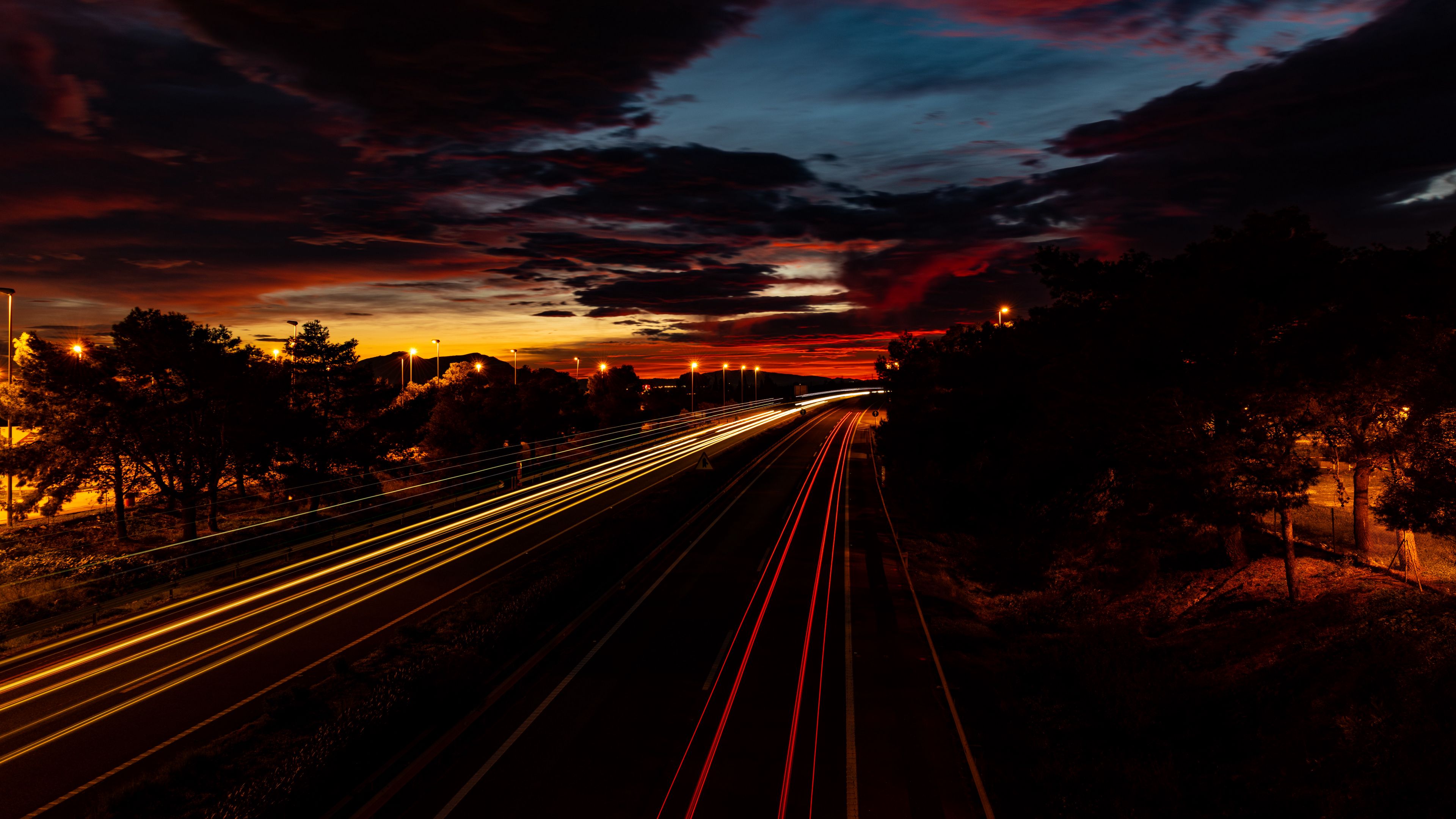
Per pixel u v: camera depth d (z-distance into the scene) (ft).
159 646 57.36
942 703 46.78
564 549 84.79
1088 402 61.16
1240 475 53.42
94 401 96.58
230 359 104.01
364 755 35.50
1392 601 50.49
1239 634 54.80
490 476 156.15
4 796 35.68
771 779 36.78
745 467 173.99
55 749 40.45
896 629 61.57
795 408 431.02
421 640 55.83
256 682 49.80
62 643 58.29
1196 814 35.12
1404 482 47.65
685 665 52.44
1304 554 68.44
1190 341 53.36
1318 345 48.01
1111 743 43.32
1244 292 53.26
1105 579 73.56
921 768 38.40
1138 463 58.95
